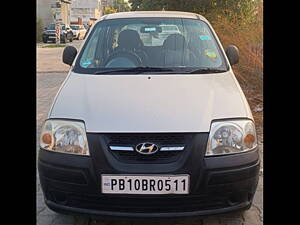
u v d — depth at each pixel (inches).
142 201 106.2
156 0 615.2
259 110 267.3
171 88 126.0
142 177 105.3
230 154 109.6
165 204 106.6
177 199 106.3
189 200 107.0
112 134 108.4
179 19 169.2
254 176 112.5
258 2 393.4
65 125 113.5
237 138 111.5
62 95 127.3
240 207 111.7
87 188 108.0
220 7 500.7
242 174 109.5
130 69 144.9
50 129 115.5
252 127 116.0
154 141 107.2
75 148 110.1
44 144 116.0
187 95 121.1
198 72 142.6
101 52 156.9
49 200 115.9
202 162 106.7
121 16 172.6
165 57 152.1
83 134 110.3
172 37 160.6
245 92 313.1
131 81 132.3
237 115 115.4
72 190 109.7
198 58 152.1
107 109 114.7
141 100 118.0
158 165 105.7
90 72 144.6
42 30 1310.3
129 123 109.3
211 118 112.1
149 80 132.9
